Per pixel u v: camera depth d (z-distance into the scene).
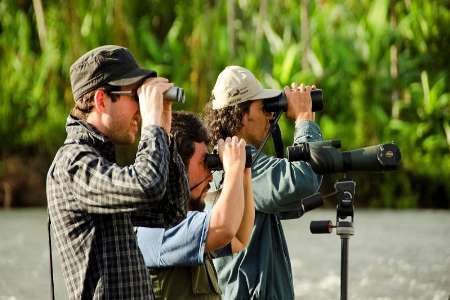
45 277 19.14
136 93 7.40
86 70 7.38
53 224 7.32
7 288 18.14
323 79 33.19
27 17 34.81
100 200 7.08
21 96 32.81
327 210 29.14
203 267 8.33
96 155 7.22
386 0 33.62
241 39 34.53
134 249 7.31
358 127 32.34
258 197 9.20
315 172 8.79
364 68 33.22
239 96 9.56
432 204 30.98
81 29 33.56
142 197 6.98
